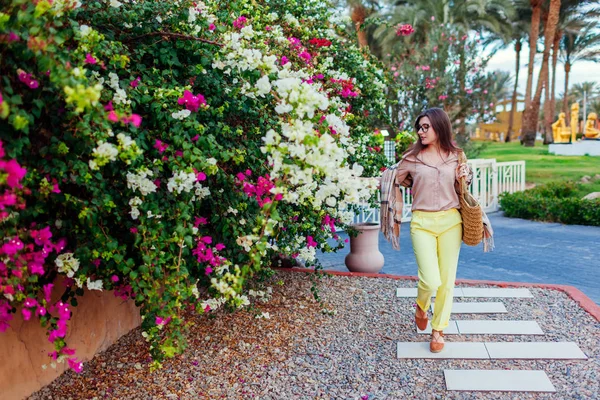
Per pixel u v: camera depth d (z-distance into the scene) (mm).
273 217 2369
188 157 2639
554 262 6988
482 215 3682
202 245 2836
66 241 2658
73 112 2113
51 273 2811
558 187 12227
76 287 3035
